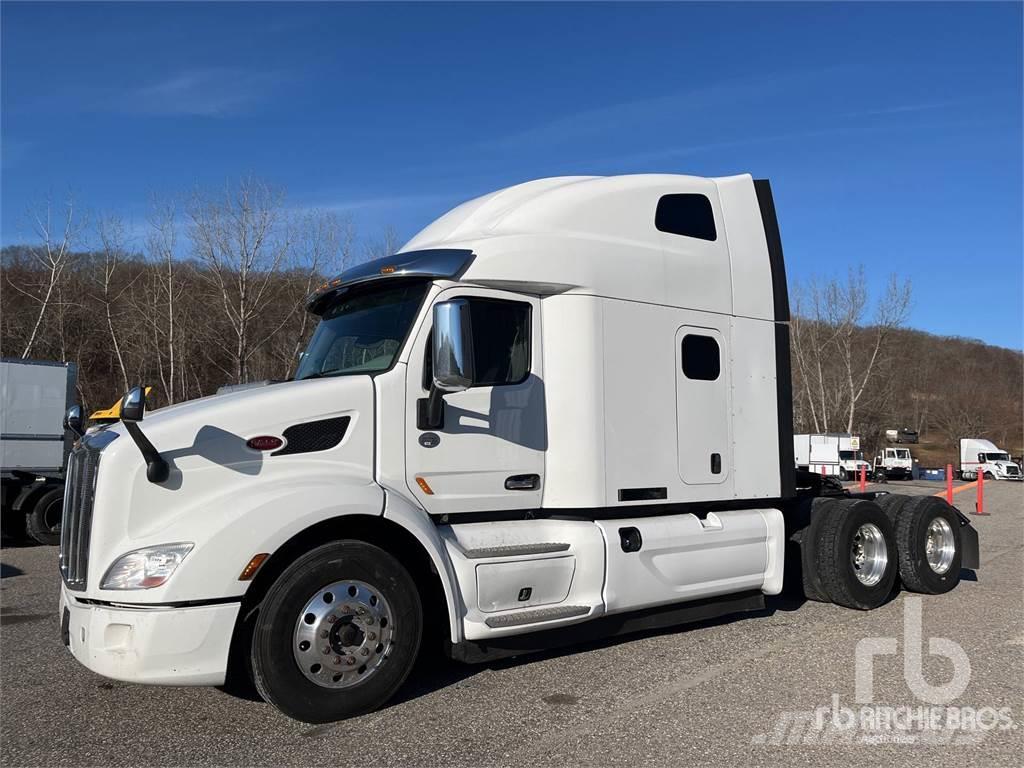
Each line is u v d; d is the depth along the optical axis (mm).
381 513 4473
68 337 40688
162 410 4805
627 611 5488
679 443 5949
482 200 6074
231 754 3961
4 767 3850
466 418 5074
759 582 6344
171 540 4105
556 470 5406
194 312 36562
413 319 5004
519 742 4066
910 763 3795
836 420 57812
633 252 5840
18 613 7355
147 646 3951
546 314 5520
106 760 3914
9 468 12766
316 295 5863
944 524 7938
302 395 4621
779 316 6770
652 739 4094
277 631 4180
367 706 4418
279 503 4242
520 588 4984
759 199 6879
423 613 4969
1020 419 88375
